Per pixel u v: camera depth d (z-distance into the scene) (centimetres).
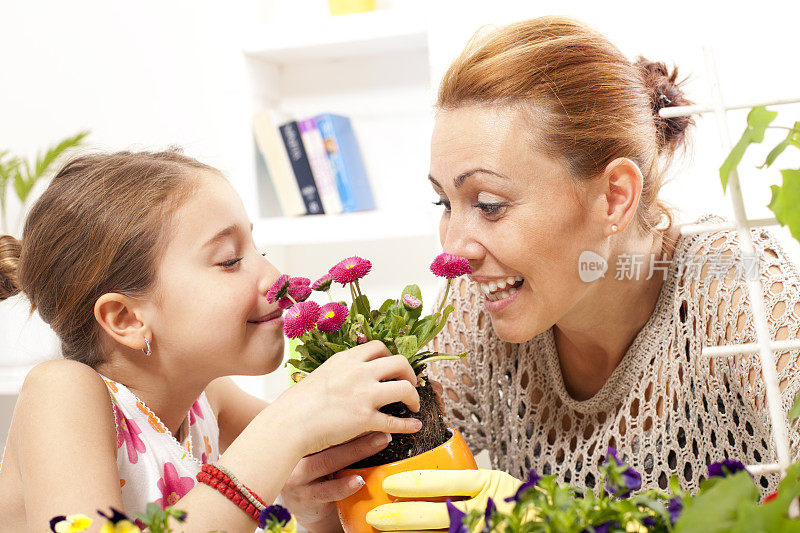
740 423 99
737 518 45
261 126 200
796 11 178
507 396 119
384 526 75
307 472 84
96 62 232
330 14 203
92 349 95
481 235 89
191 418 108
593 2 190
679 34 186
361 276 88
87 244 91
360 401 78
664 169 105
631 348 106
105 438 82
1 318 203
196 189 93
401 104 212
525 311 92
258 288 93
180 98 228
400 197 213
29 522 75
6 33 236
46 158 200
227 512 73
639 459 104
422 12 191
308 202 198
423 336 87
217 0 223
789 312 91
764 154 175
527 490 52
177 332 91
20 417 84
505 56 89
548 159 86
